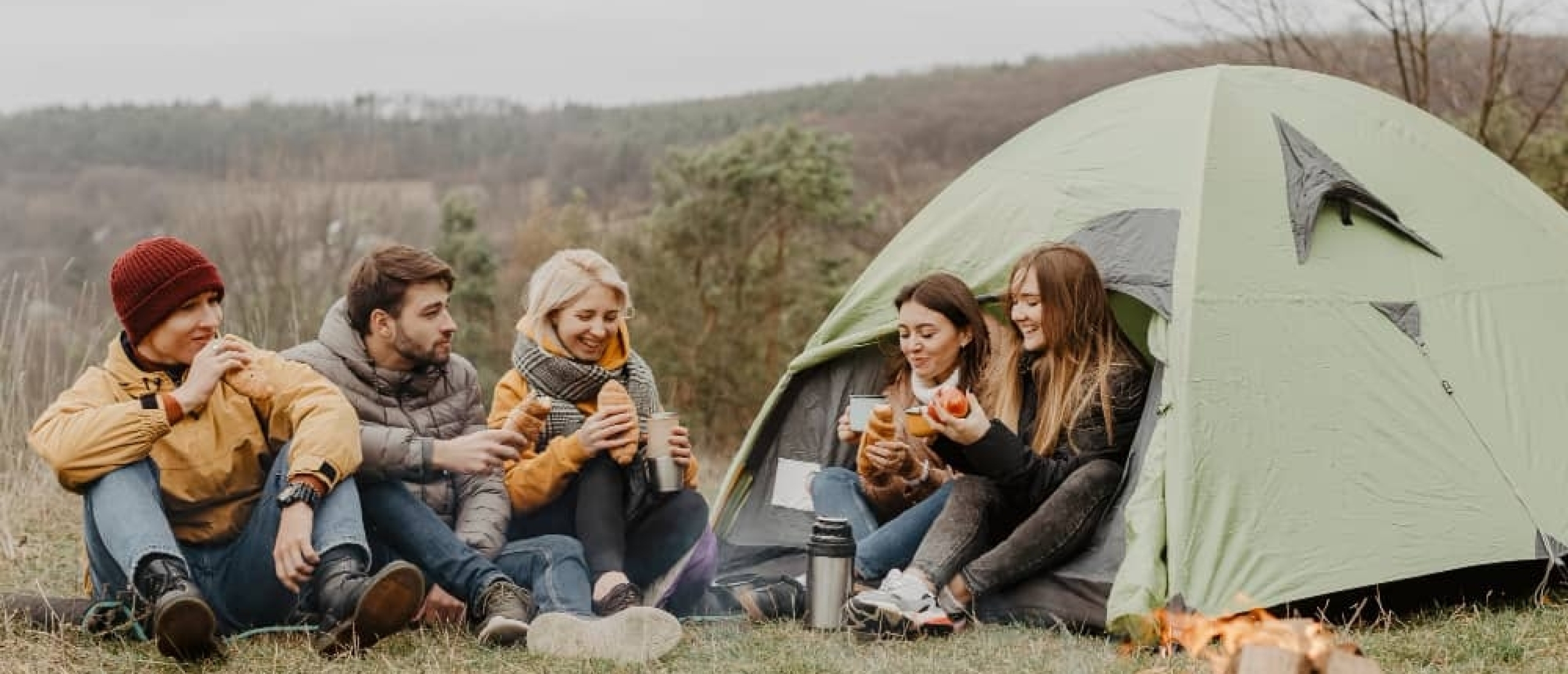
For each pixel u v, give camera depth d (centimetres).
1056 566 419
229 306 964
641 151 3098
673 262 1354
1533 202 524
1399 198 487
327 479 372
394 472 396
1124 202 480
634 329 1275
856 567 439
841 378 534
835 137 1538
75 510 604
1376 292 455
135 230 2155
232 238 1744
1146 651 384
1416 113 538
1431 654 365
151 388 383
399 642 383
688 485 433
